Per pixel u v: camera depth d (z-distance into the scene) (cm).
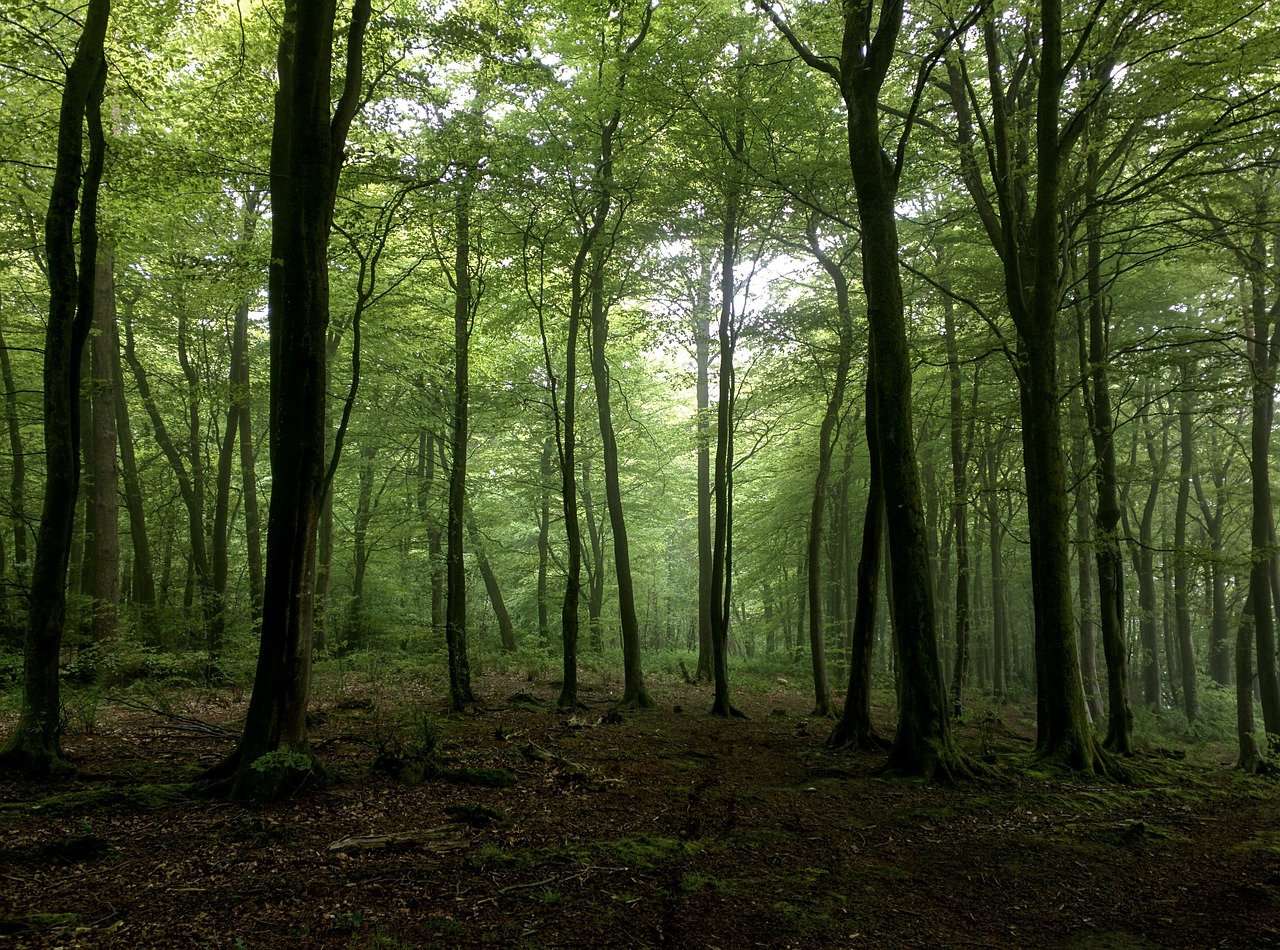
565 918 418
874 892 500
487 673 1766
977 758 955
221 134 935
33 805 539
